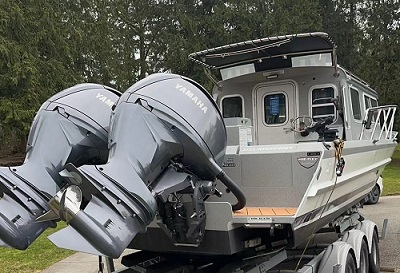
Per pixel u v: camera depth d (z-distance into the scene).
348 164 5.44
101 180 3.12
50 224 3.74
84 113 4.11
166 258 5.04
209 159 3.72
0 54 20.08
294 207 4.55
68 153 3.97
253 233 4.39
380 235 7.97
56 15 22.95
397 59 26.12
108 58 26.66
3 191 3.63
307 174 4.49
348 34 36.34
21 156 27.25
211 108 3.86
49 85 21.88
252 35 32.25
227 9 32.28
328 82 6.79
